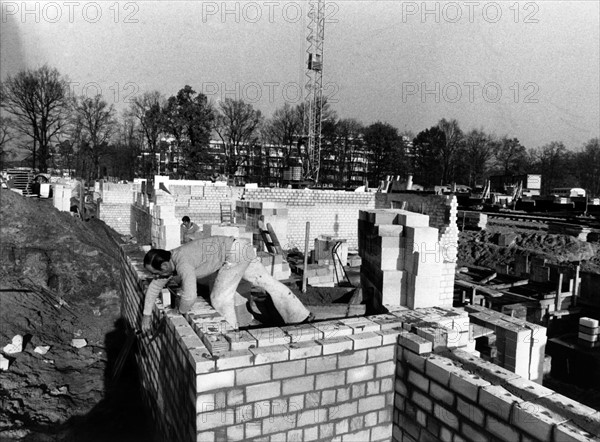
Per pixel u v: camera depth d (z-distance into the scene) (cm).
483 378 407
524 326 752
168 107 4588
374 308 614
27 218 1284
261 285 569
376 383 474
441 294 1438
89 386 715
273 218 1361
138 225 2114
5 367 696
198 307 531
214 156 5306
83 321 980
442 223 2045
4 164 3225
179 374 459
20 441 547
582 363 1169
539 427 325
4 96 3089
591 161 5153
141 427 628
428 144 5375
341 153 5384
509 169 5319
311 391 441
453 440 405
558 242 2347
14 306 896
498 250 2408
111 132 4181
